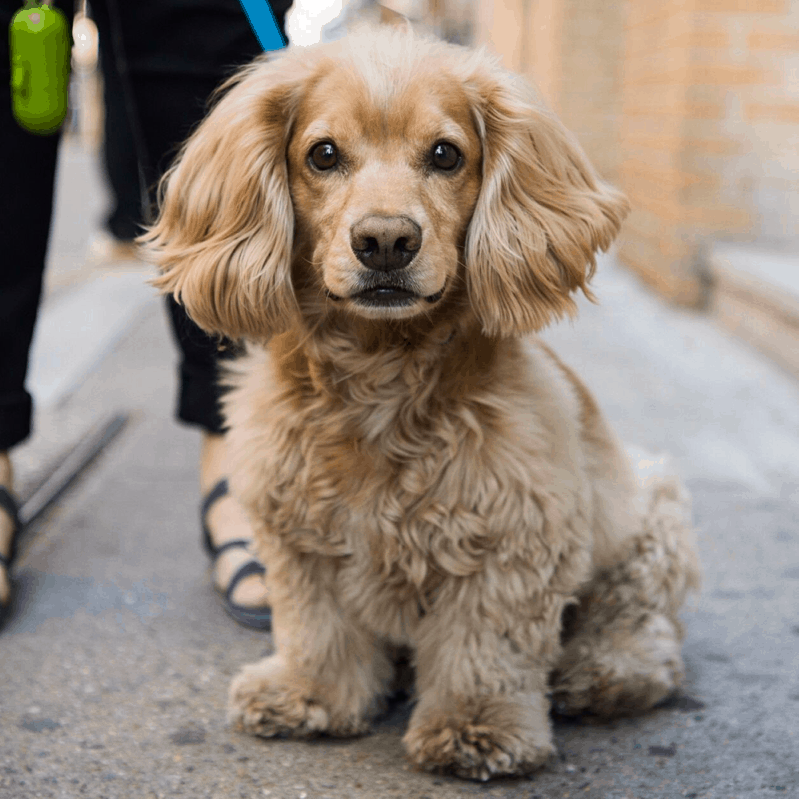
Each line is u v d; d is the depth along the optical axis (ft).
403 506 2.80
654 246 8.53
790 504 4.27
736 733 2.95
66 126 3.63
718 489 4.39
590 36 12.14
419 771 2.83
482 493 2.78
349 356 2.82
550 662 2.93
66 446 4.65
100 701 3.07
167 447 4.93
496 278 2.83
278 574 2.96
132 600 3.59
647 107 8.83
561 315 2.90
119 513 4.22
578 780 2.79
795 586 3.67
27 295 3.63
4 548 3.55
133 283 9.16
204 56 3.53
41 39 3.25
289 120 2.85
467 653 2.85
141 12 3.48
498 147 2.85
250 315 2.87
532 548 2.81
